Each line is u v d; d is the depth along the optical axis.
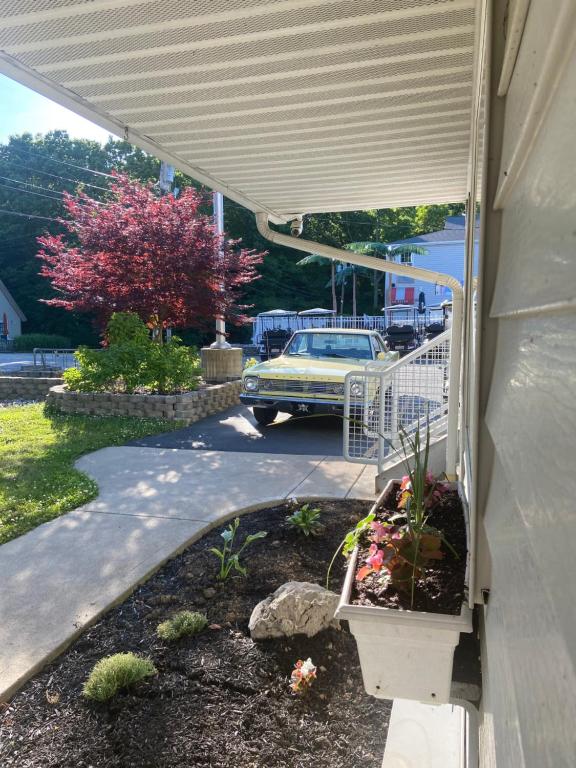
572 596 0.44
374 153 3.83
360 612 1.71
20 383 12.50
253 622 2.80
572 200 0.49
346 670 2.57
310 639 2.72
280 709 2.34
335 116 3.13
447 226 33.62
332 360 8.51
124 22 2.13
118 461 6.34
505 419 0.92
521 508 0.71
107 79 2.63
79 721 2.27
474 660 1.93
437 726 2.17
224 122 3.20
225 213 35.62
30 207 38.50
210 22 2.14
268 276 36.88
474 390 1.46
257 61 2.48
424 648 1.72
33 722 2.28
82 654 2.72
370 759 2.10
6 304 36.91
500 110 1.24
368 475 5.59
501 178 1.13
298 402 7.73
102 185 39.09
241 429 8.35
